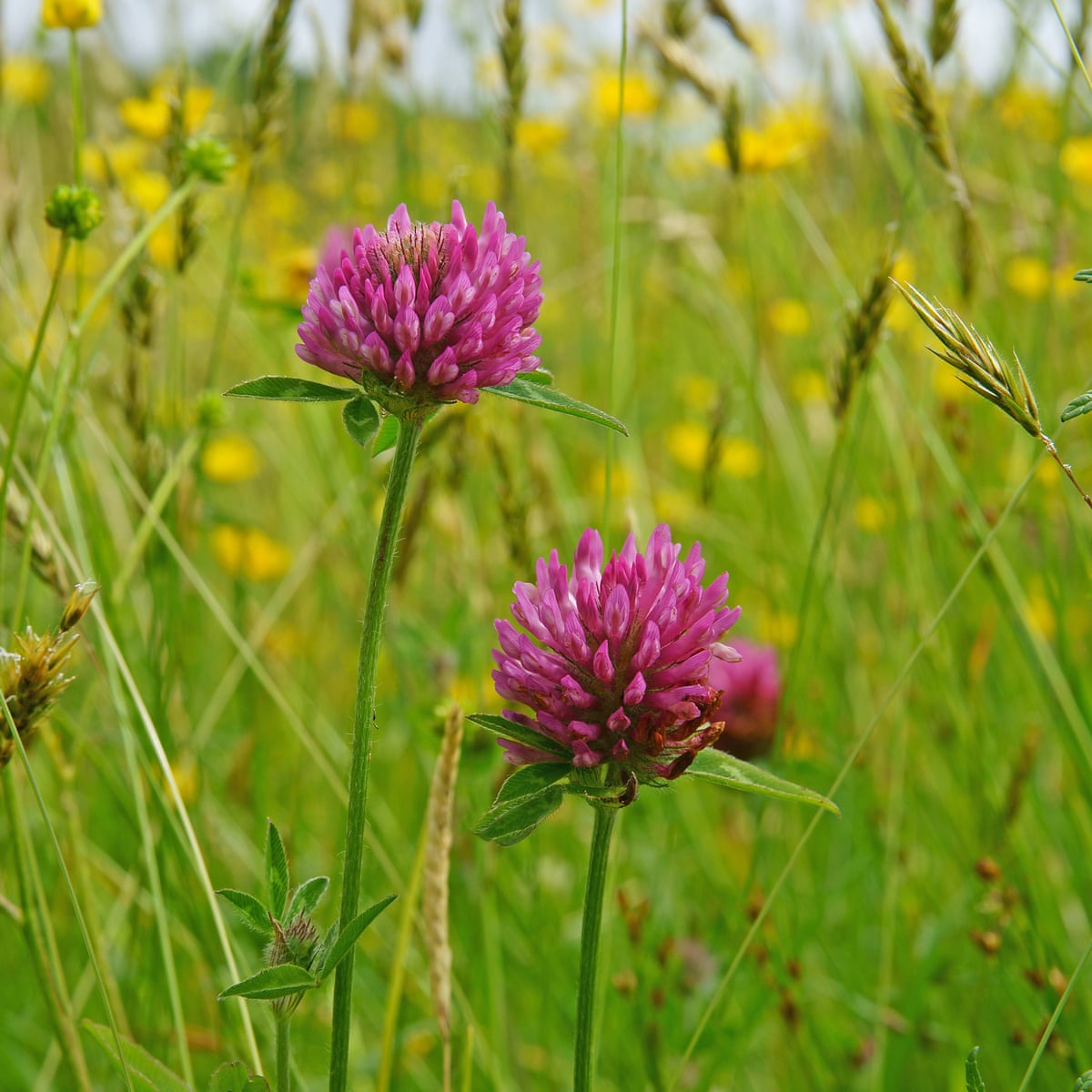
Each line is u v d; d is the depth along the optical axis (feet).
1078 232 2.45
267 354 2.11
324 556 2.12
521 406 1.93
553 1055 1.61
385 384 1.11
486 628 1.66
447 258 1.13
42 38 2.08
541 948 1.58
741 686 1.61
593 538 1.16
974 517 1.62
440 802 1.26
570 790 1.10
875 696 1.92
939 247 2.05
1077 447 2.05
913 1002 1.54
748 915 1.55
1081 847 1.67
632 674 1.12
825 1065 1.55
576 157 2.88
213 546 2.13
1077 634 1.94
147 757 1.42
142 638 1.66
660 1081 1.49
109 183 1.56
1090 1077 1.13
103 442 1.51
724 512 2.72
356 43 2.14
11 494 1.36
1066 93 1.78
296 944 1.13
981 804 1.65
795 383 2.59
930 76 1.55
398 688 1.81
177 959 1.60
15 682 1.16
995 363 1.16
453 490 1.65
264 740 1.88
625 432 1.13
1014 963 1.55
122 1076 1.17
